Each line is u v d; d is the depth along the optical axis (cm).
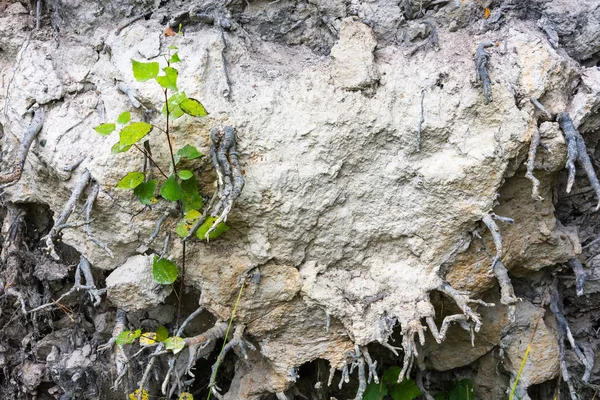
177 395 166
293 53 149
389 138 139
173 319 158
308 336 148
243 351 145
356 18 142
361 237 143
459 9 145
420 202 141
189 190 133
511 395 143
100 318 161
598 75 141
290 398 161
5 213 159
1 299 158
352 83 139
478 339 160
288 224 138
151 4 146
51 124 138
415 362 166
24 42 147
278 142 136
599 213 161
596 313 168
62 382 159
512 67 138
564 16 148
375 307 143
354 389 171
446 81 139
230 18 146
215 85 137
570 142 135
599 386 163
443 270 146
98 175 136
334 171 138
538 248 151
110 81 140
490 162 136
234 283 142
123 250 144
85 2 147
